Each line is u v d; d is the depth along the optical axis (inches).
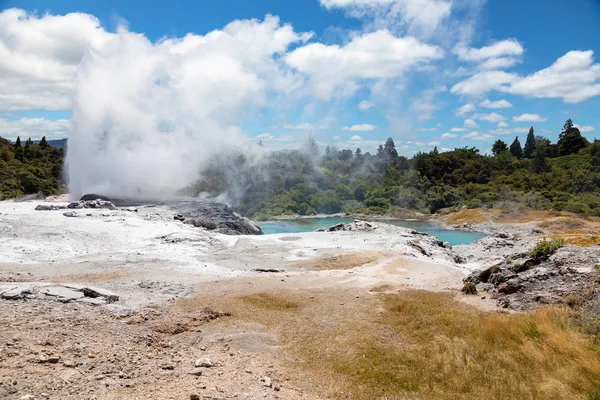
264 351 456.4
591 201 3006.9
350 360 446.9
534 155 5098.4
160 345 442.9
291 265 968.9
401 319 585.9
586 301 566.3
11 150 4407.0
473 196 3705.7
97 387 313.3
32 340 380.8
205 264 929.5
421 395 376.8
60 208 1573.6
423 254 1250.0
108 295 568.4
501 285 721.0
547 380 397.1
